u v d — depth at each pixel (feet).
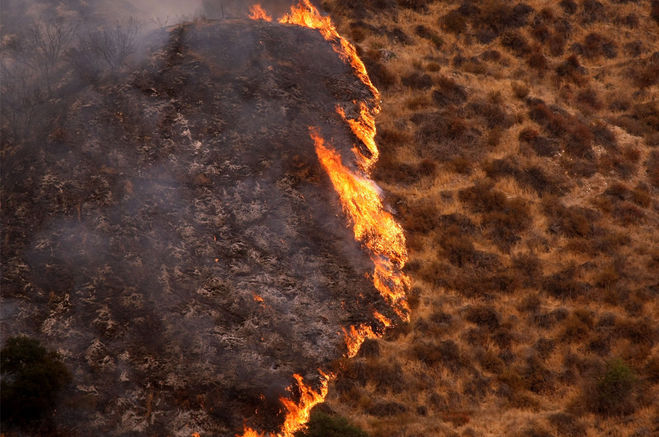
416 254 104.63
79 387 80.38
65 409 77.92
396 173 113.39
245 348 88.89
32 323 85.15
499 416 86.69
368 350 91.97
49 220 94.94
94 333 85.61
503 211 109.50
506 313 97.71
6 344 78.02
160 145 106.32
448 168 114.52
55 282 89.35
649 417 85.20
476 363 92.38
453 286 100.68
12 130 103.76
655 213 111.24
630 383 87.66
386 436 82.58
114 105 109.29
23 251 91.56
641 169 117.70
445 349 92.79
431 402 87.92
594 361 92.07
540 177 114.21
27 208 95.71
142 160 103.91
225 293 93.40
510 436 83.46
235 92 114.93
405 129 118.93
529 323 96.48
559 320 96.58
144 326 87.66
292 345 90.84
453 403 88.02
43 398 75.36
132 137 106.22
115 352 84.58
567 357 92.68
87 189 98.78
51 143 102.53
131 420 79.36
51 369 76.64
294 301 95.14
